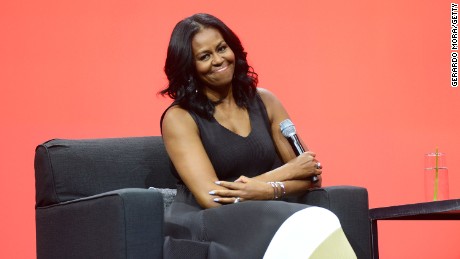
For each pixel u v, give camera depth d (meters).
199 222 9.23
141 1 13.80
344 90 14.73
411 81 14.95
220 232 8.95
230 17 14.28
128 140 11.08
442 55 15.00
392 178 14.86
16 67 13.35
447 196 11.81
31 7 13.42
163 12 13.88
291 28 14.55
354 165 14.76
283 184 9.76
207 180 9.56
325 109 14.66
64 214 9.69
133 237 8.85
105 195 9.01
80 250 9.38
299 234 8.19
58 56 13.48
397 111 14.88
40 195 10.25
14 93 13.33
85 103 13.54
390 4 14.88
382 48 14.84
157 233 9.03
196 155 9.77
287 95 14.54
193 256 9.14
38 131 13.37
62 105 13.46
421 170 14.88
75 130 13.48
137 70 13.75
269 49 14.46
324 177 14.65
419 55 14.99
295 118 14.56
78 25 13.57
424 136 14.94
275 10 14.49
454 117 15.02
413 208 10.75
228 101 10.35
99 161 10.54
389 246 14.98
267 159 10.28
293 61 14.55
